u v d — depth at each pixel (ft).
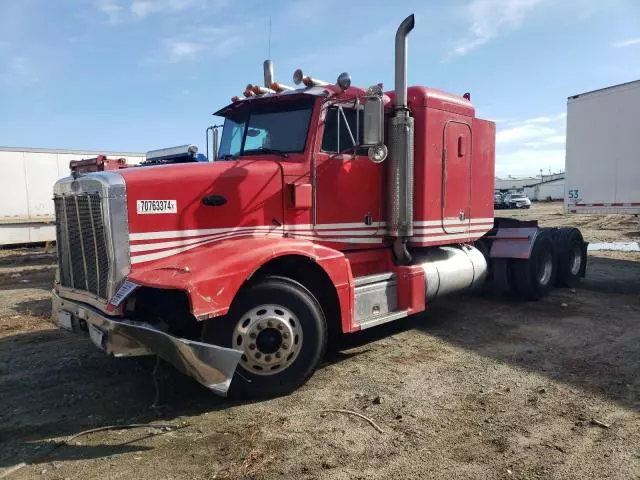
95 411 14.06
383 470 10.65
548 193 240.73
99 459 11.43
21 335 22.33
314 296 15.84
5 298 31.65
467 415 13.16
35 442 12.28
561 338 19.85
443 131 21.09
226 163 16.37
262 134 18.60
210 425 13.00
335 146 18.22
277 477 10.49
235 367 13.08
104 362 18.28
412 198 19.71
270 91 18.70
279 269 16.01
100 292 14.73
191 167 15.65
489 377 15.81
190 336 14.43
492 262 26.37
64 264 17.03
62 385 16.07
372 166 19.48
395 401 14.15
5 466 11.18
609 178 36.04
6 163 60.85
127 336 12.95
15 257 55.31
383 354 18.40
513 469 10.57
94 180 14.55
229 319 13.88
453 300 27.35
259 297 14.25
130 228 14.32
